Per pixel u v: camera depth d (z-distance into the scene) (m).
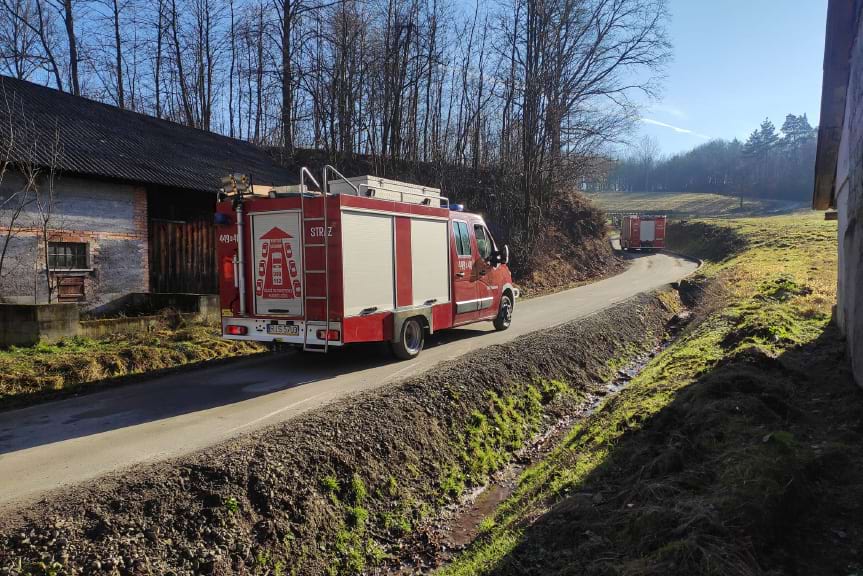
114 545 3.81
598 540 4.12
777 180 106.75
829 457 4.61
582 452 6.22
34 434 5.94
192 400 7.28
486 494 6.39
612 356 11.81
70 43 25.98
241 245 8.60
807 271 18.50
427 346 11.01
